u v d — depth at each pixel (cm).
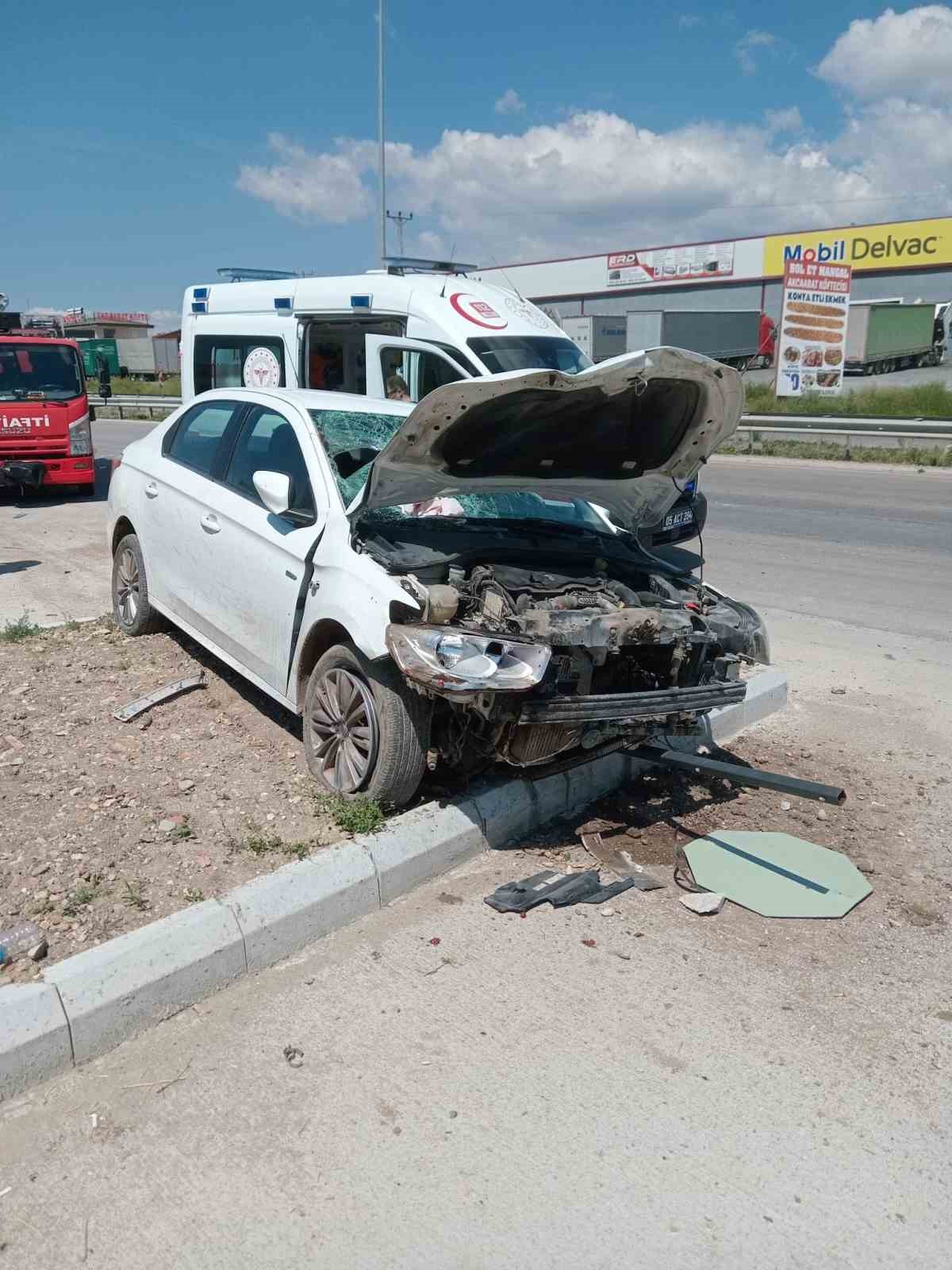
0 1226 251
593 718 414
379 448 520
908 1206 267
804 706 653
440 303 966
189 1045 319
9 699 568
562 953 375
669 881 434
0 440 1349
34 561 1009
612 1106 299
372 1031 328
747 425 2366
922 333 4119
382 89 2347
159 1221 255
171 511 602
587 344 3788
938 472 1886
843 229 4897
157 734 531
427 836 422
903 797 524
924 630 836
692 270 5391
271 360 1137
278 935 362
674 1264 247
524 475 478
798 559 1117
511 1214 260
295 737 534
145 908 368
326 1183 268
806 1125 295
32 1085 299
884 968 375
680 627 445
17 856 399
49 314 1598
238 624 535
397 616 416
